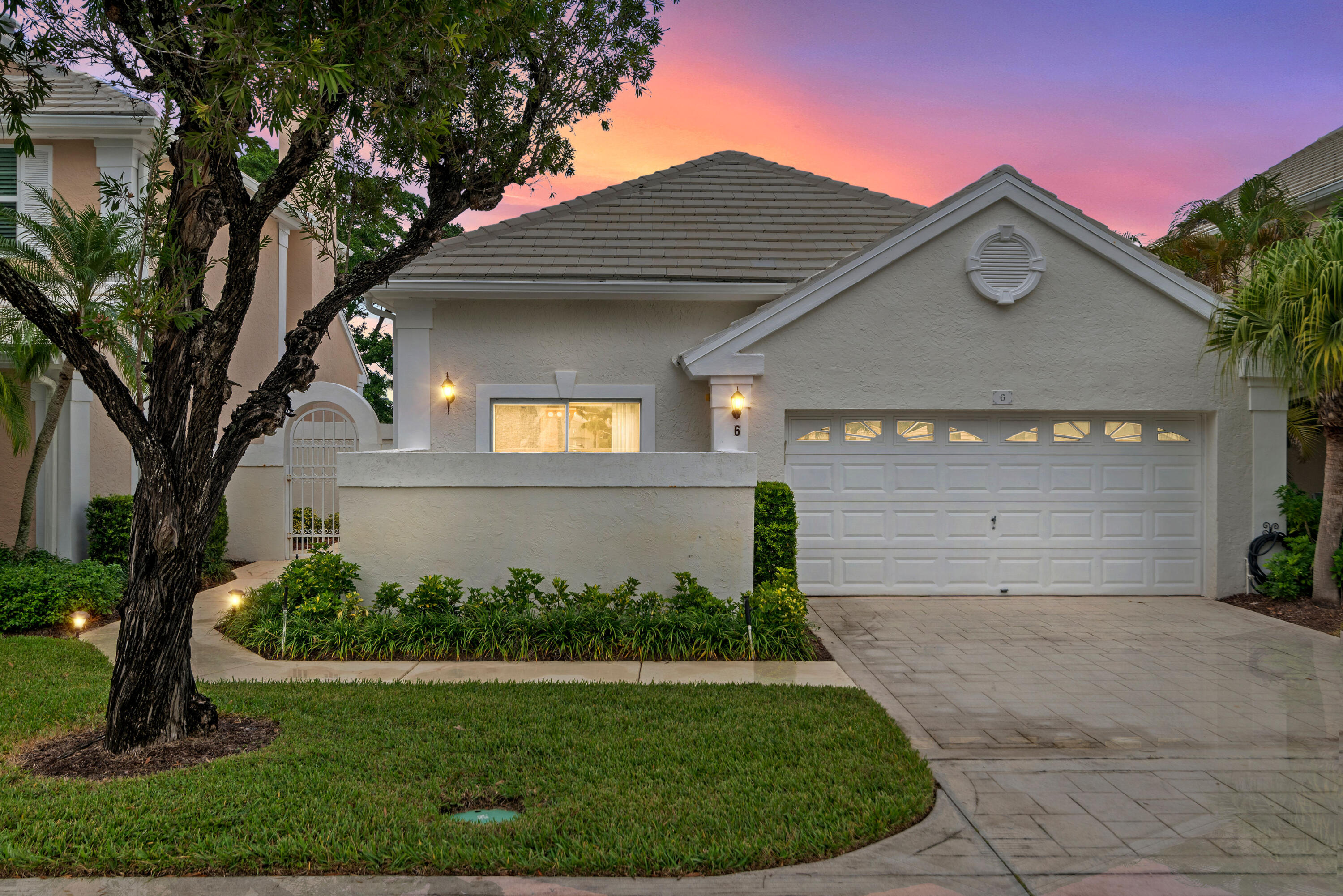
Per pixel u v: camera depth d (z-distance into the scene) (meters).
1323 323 9.48
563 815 4.62
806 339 11.20
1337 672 7.95
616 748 5.67
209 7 5.29
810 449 11.61
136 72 6.09
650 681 7.50
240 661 8.15
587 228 13.49
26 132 6.15
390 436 21.00
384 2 5.76
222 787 4.90
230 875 4.05
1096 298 11.31
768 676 7.70
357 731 5.95
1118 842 4.48
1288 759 5.74
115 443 12.27
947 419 11.69
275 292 17.52
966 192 11.15
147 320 5.41
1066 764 5.64
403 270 11.98
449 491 9.35
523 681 7.42
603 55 7.88
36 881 3.98
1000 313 11.27
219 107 5.32
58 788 4.93
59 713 6.34
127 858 4.09
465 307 12.34
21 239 12.04
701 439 12.49
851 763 5.40
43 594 9.51
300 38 5.72
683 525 9.42
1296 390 11.11
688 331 12.52
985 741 6.11
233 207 5.67
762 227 13.71
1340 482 10.43
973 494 11.69
